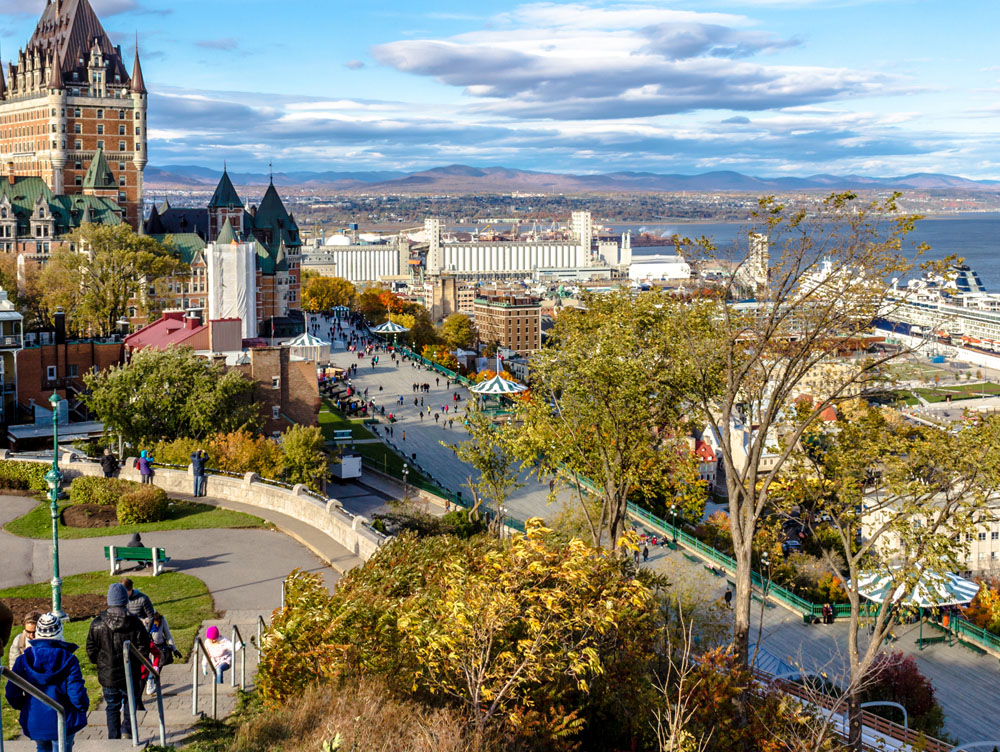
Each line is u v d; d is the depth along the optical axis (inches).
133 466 2498.8
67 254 5826.8
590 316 2090.3
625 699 1211.2
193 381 3297.2
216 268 6259.8
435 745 925.2
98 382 3250.5
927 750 2065.7
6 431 3745.1
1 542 1868.8
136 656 901.8
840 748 1326.3
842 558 3646.7
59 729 653.3
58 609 1290.6
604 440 1990.7
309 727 959.6
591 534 2164.1
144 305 6210.6
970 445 1545.3
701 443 5807.1
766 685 1621.6
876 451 1644.9
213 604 1542.8
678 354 1766.7
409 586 1258.0
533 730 1074.1
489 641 1015.6
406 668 1092.5
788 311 1503.4
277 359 3964.1
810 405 1701.5
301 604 1113.4
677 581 2935.5
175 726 994.1
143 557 1685.5
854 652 1653.5
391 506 3799.2
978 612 3513.8
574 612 1060.5
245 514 2126.0
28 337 4126.5
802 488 1745.8
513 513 4389.8
